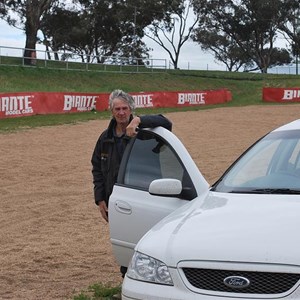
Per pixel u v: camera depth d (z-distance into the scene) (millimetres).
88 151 20359
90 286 7125
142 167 6215
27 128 27312
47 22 71500
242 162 5895
